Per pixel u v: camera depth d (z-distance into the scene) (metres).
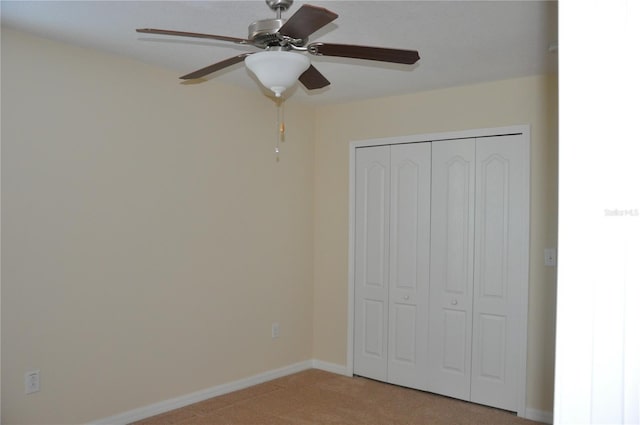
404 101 4.11
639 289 0.58
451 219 3.88
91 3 2.36
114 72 3.17
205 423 3.28
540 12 2.40
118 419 3.19
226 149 3.86
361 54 2.03
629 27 0.58
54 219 2.89
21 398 2.76
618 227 0.59
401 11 2.41
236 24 2.61
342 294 4.45
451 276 3.87
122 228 3.21
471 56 3.09
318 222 4.60
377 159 4.27
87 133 3.04
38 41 2.82
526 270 3.52
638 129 0.58
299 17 1.71
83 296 3.02
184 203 3.57
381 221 4.25
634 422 0.58
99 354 3.10
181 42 2.90
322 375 4.38
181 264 3.55
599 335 0.60
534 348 3.49
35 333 2.81
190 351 3.61
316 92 4.04
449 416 3.49
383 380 4.21
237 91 3.94
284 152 4.35
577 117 0.60
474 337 3.76
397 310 4.15
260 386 4.05
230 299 3.89
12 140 2.72
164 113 3.45
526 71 3.41
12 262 2.72
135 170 3.28
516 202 3.58
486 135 3.71
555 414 0.61
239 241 3.96
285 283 4.36
